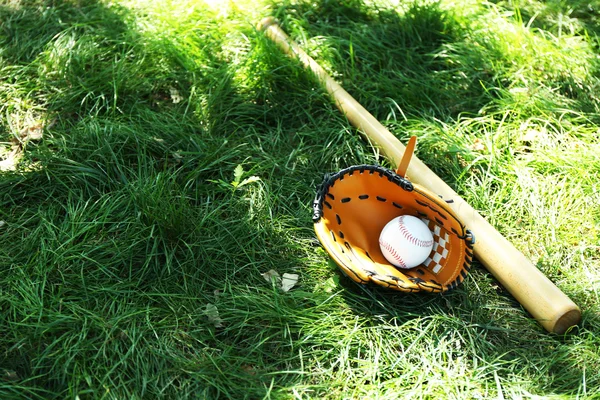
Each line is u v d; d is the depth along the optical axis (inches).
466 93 71.9
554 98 70.2
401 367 54.5
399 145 64.9
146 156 64.9
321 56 73.9
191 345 54.6
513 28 75.5
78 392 52.1
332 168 65.6
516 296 57.5
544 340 56.2
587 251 60.6
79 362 53.4
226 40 74.3
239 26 75.3
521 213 62.5
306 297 57.2
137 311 55.7
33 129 66.8
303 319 56.1
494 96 71.8
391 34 75.7
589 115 68.8
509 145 66.9
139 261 58.6
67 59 70.6
